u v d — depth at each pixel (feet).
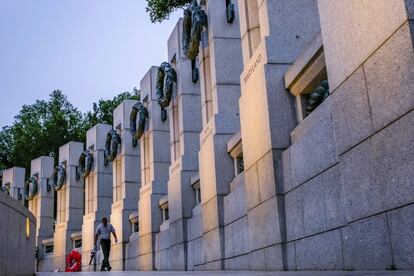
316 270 24.29
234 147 43.19
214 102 48.49
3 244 28.71
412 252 16.28
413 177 16.26
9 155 162.91
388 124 17.66
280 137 30.53
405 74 16.67
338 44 21.39
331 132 23.25
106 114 156.76
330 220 23.13
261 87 32.32
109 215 103.35
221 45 49.39
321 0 23.21
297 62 28.94
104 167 105.29
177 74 66.90
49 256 124.16
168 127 78.28
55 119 156.87
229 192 44.68
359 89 19.63
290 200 28.35
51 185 132.57
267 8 33.12
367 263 19.07
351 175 20.25
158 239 71.41
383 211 17.94
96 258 98.37
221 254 43.27
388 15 17.62
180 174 60.75
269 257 30.63
